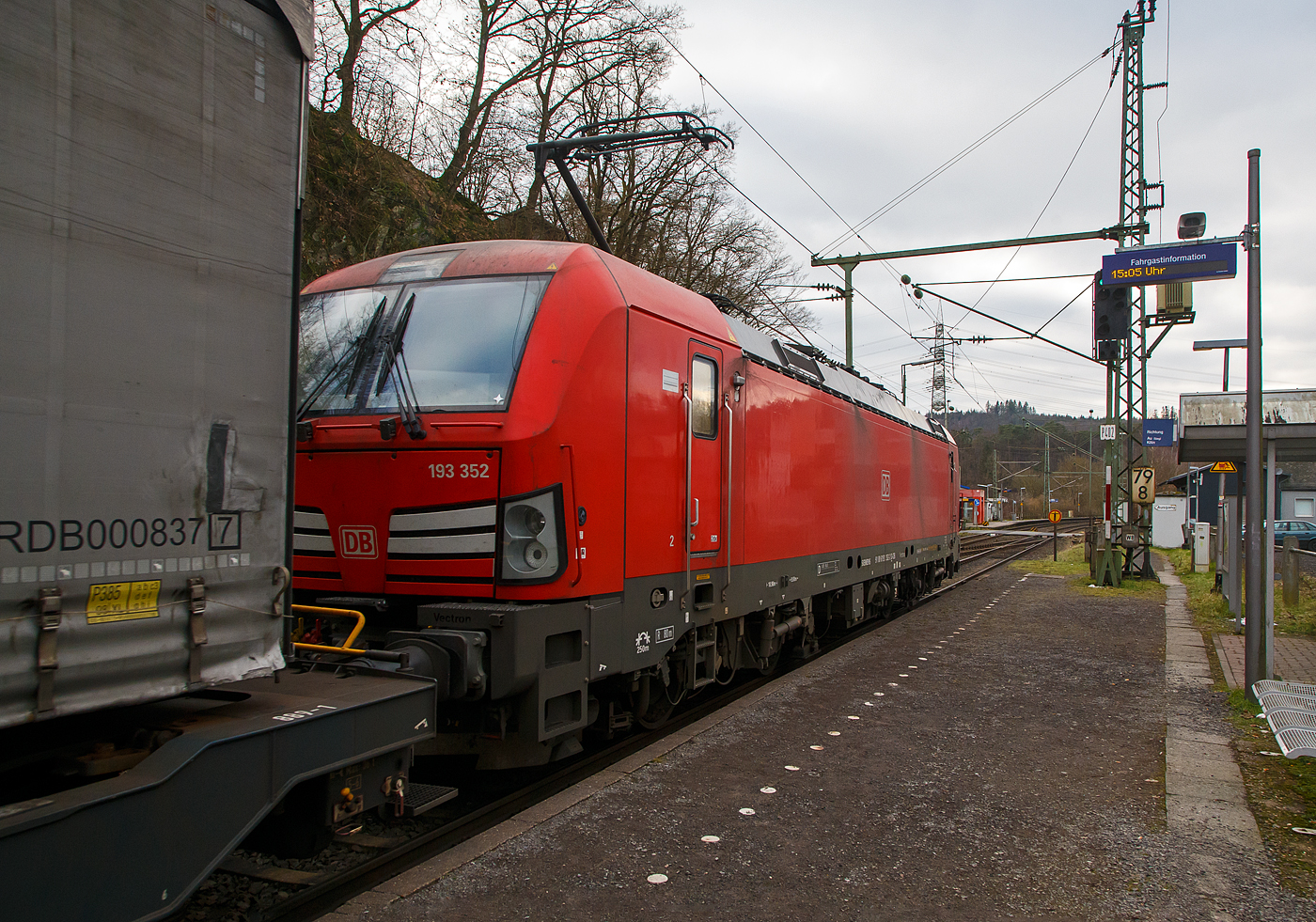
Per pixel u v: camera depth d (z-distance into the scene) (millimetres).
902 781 5262
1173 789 5184
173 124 2523
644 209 21594
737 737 6121
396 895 3566
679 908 3566
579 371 4691
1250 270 7320
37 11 2176
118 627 2309
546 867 3902
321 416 4809
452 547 4484
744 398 6895
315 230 13391
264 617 2777
